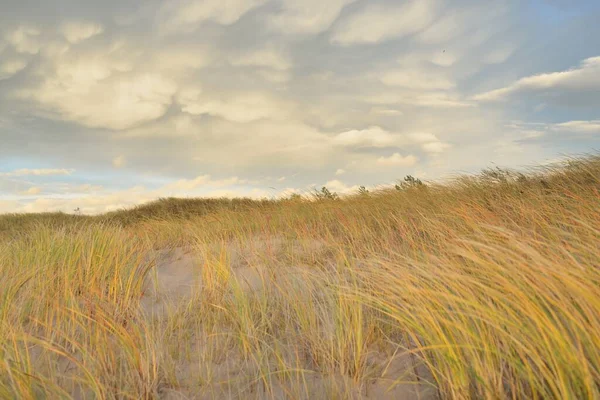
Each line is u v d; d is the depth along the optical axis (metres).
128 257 5.29
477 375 2.03
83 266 4.91
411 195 7.77
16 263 5.24
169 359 2.80
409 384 2.44
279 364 2.63
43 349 2.95
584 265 2.56
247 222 8.20
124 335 2.92
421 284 2.82
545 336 1.90
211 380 2.62
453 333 2.35
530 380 1.90
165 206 16.81
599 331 1.87
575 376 1.83
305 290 3.93
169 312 3.54
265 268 4.82
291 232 6.84
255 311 3.60
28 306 3.80
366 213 7.14
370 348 2.88
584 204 4.61
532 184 6.77
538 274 2.25
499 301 2.25
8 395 2.25
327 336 2.89
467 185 7.29
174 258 6.35
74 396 2.48
